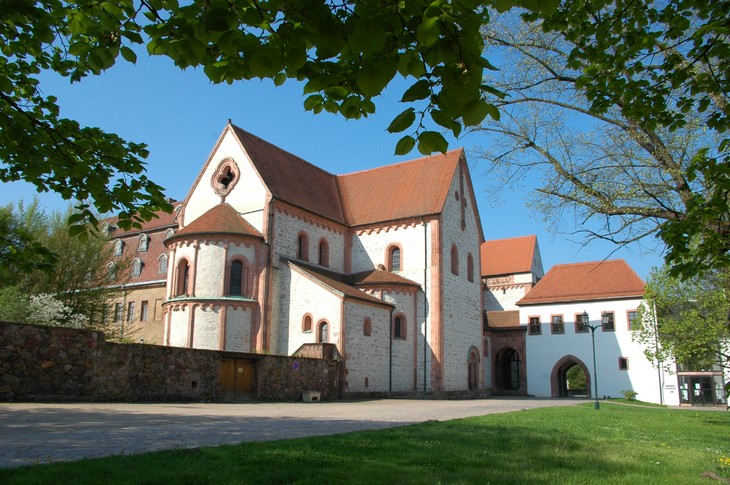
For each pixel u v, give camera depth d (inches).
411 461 347.9
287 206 1571.1
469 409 1026.7
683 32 389.1
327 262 1707.7
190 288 1421.0
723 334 1384.1
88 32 286.5
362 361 1427.2
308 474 291.9
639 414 1097.4
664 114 411.8
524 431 573.6
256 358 1069.1
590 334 2123.5
